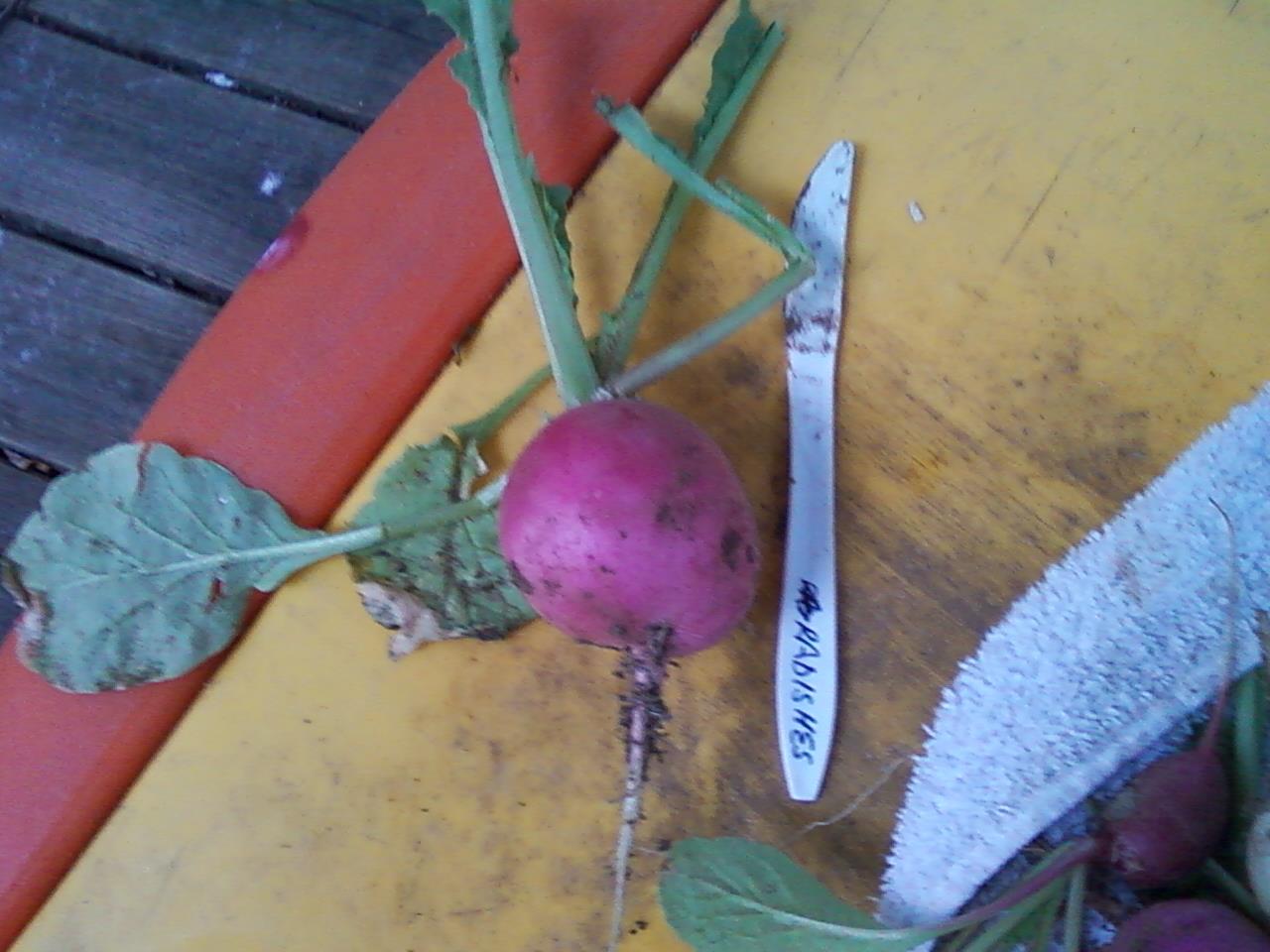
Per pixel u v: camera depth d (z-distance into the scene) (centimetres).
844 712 31
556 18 34
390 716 32
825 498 31
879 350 32
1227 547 30
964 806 30
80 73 40
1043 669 30
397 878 31
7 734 32
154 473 32
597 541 26
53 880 31
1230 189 32
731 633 31
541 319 30
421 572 31
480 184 33
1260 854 27
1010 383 32
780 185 33
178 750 32
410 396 33
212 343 33
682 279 33
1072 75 33
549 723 31
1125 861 28
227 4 41
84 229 39
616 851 31
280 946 31
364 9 40
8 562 31
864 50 34
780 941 28
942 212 33
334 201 34
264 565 32
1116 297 32
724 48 33
